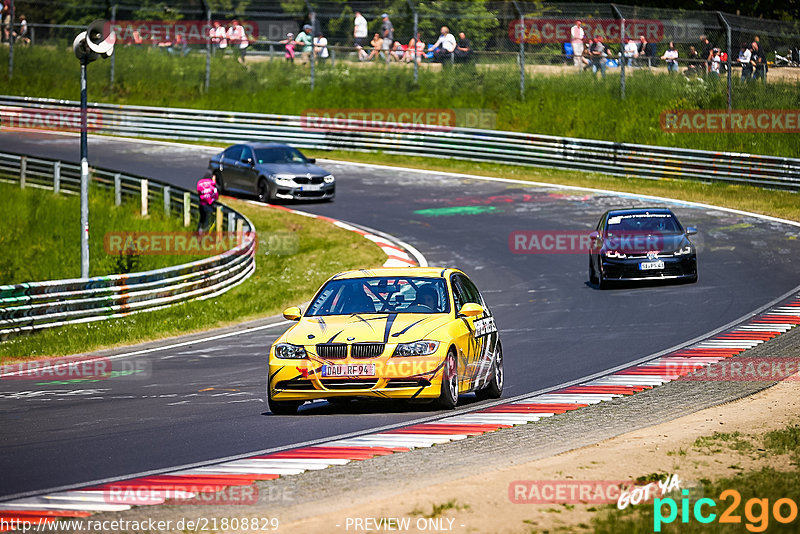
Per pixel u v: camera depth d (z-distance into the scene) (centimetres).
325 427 2706
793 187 9081
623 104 11519
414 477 2084
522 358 4031
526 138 10575
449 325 2894
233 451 2442
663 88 11500
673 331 4481
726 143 10669
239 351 4572
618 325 4719
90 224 8238
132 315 5750
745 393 3066
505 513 1766
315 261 7156
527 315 5162
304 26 13000
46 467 2325
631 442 2383
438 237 7656
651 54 11512
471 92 12219
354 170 10562
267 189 8869
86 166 5634
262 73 13200
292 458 2320
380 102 12375
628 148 9950
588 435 2519
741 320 4672
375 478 2086
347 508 1823
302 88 12825
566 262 6725
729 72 10631
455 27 12456
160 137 12150
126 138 12200
